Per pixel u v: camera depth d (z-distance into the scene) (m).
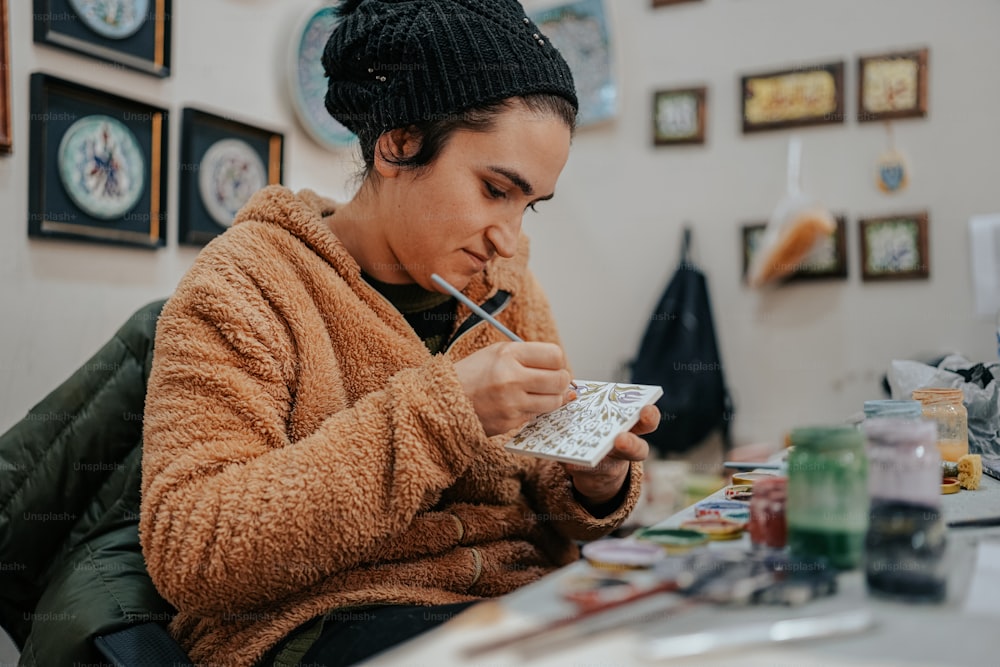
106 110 1.55
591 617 0.48
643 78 2.50
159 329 0.93
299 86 1.92
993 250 2.06
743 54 2.37
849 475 0.57
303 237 1.02
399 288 1.08
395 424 0.81
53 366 1.47
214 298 0.91
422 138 0.94
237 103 1.80
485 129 0.92
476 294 1.13
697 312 2.32
